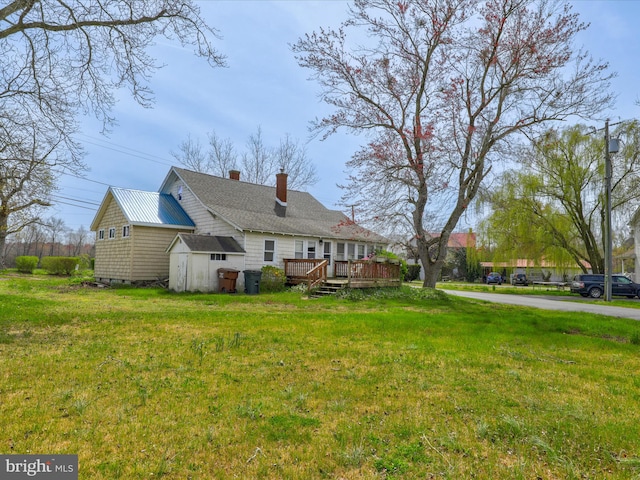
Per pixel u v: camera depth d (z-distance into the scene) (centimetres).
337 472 285
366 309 1305
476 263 4397
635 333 921
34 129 1095
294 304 1395
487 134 1778
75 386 443
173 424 354
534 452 321
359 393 450
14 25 952
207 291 1758
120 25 1044
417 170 1812
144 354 594
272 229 1995
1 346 625
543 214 2861
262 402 411
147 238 2012
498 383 507
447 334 855
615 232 3297
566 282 3750
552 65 1636
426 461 302
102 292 1670
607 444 339
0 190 1280
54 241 5862
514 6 1650
